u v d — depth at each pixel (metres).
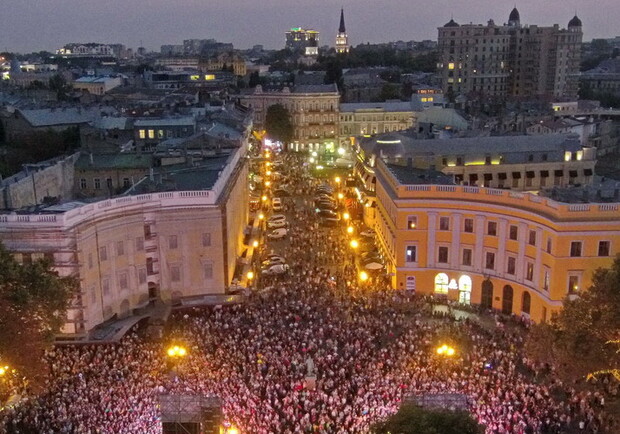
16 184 86.38
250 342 65.44
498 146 117.25
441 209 83.69
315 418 53.19
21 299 54.81
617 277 53.56
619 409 56.12
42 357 59.66
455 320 76.62
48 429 51.03
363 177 127.00
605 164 170.88
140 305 79.94
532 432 51.47
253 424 51.75
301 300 79.00
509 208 78.75
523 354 64.12
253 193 142.62
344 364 61.44
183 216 81.31
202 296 83.19
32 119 155.62
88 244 71.94
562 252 72.06
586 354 52.94
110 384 57.66
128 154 113.06
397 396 54.38
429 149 115.56
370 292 84.38
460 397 43.38
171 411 45.75
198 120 143.25
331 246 105.19
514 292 79.62
